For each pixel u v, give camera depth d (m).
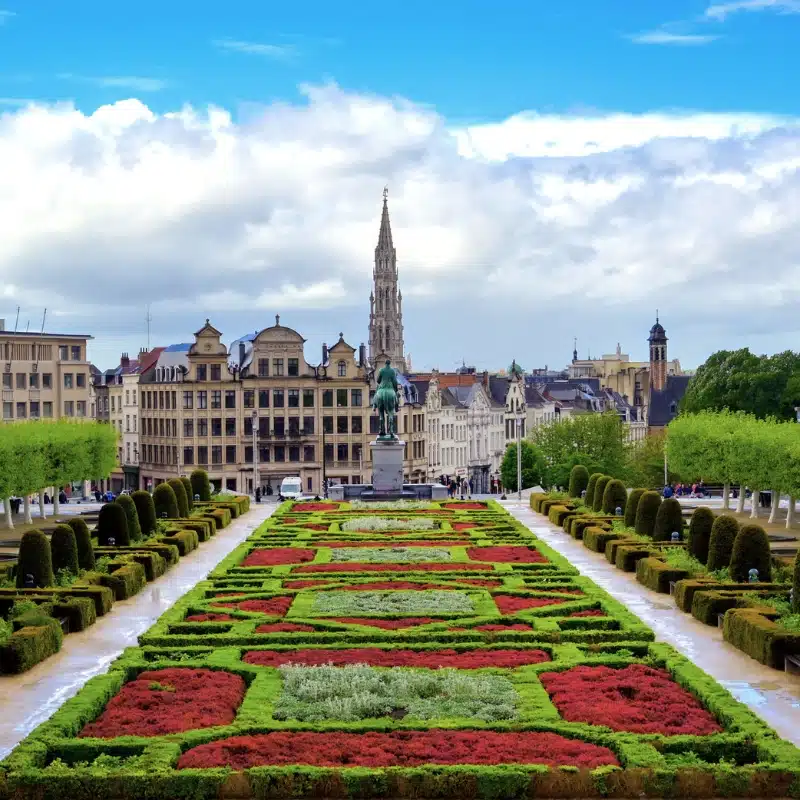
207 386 176.00
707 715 38.19
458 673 42.47
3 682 45.41
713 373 153.00
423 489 117.31
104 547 75.31
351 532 85.31
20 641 46.72
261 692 40.56
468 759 33.59
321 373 180.38
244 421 177.88
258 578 64.56
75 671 47.22
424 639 48.72
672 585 63.66
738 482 107.75
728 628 51.19
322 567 67.88
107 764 33.75
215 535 93.06
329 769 32.66
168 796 32.28
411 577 64.19
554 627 50.97
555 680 42.19
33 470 101.88
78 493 186.00
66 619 54.41
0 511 126.38
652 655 45.88
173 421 177.88
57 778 32.34
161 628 51.00
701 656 48.84
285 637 48.94
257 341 177.88
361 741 35.16
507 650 47.06
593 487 103.12
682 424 116.69
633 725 36.59
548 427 175.50
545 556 72.31
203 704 39.31
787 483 92.38
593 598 57.41
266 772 32.44
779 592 56.66
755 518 104.19
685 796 32.38
